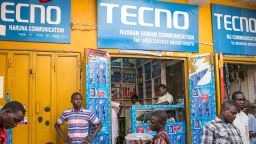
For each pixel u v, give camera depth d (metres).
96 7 5.07
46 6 4.78
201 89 5.46
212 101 5.46
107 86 4.84
